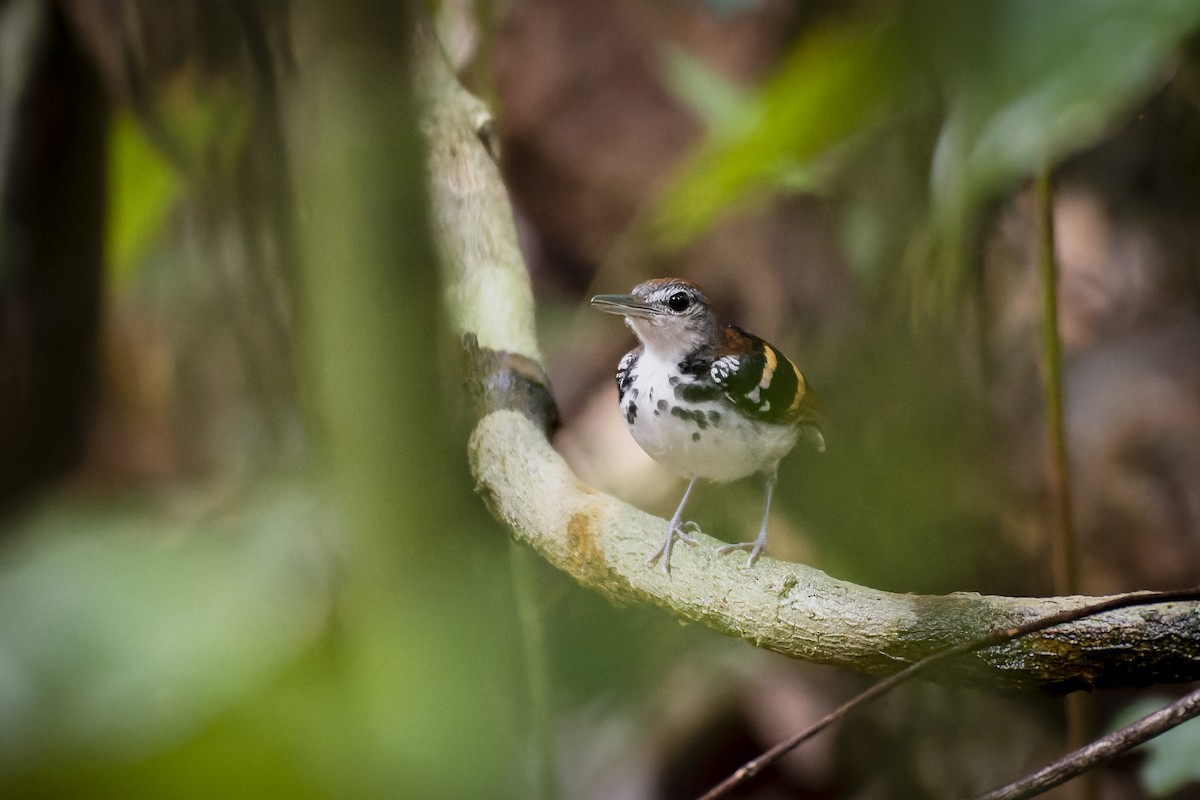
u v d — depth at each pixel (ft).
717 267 12.11
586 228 12.37
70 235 11.34
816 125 11.25
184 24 11.09
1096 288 11.94
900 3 6.41
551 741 11.38
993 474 11.89
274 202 9.23
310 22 7.55
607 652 11.76
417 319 7.29
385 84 7.38
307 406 7.84
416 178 7.43
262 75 9.32
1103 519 11.91
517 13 12.37
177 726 4.18
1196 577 11.87
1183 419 11.90
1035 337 11.80
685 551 11.28
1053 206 11.52
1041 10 5.96
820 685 11.89
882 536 11.91
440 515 6.95
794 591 11.23
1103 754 11.11
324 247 7.32
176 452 11.77
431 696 5.64
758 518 11.96
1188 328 11.93
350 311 7.15
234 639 4.36
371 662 5.61
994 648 11.14
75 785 4.11
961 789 11.80
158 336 11.80
